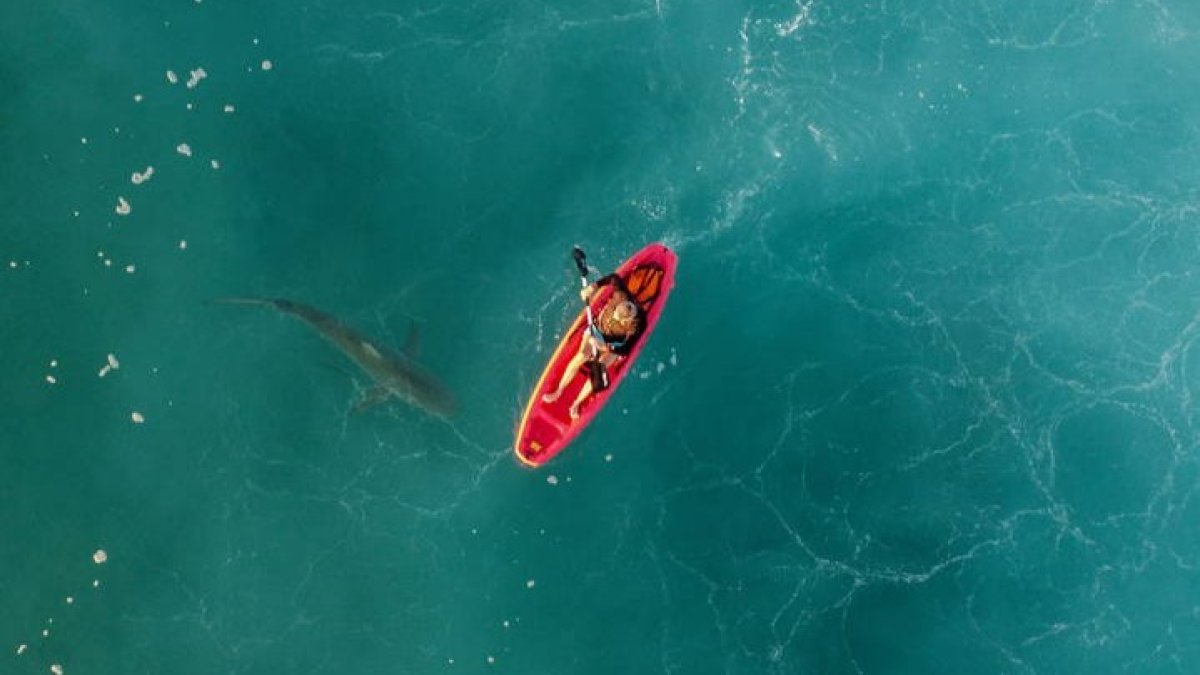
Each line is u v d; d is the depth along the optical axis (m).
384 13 36.16
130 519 32.47
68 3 36.22
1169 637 31.61
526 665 31.64
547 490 32.50
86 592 32.00
